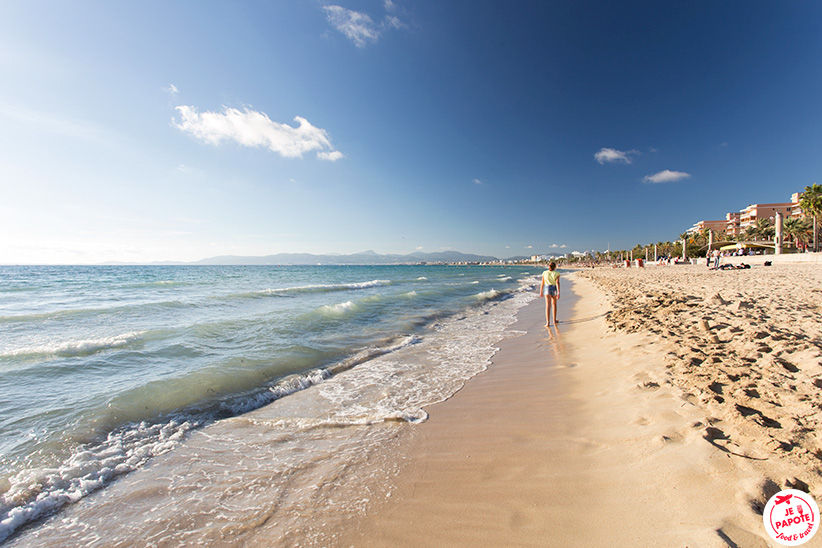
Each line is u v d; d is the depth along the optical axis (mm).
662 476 2486
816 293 10250
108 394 4906
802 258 32500
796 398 3197
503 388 5148
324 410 4617
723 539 1857
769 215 83375
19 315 11094
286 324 10195
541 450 3188
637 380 4438
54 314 11695
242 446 3686
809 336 5227
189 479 3109
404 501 2639
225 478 3104
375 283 30797
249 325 10000
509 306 15922
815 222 47219
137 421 4266
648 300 10805
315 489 2867
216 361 6543
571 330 9211
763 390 3473
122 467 3322
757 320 6559
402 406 4676
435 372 6242
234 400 4926
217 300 16547
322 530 2385
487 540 2178
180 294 19938
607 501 2369
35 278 37219
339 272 65375
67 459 3426
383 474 3027
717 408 3258
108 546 2361
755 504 2072
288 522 2494
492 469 2965
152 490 2957
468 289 25797
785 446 2512
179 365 6367
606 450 3004
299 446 3652
